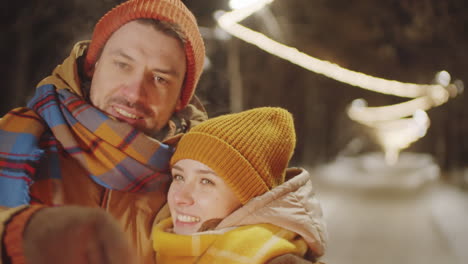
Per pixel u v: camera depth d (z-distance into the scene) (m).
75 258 0.37
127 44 1.25
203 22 5.20
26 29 8.27
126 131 1.21
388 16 20.44
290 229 1.14
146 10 1.25
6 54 9.05
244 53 15.34
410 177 26.02
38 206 0.43
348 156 44.53
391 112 34.38
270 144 1.24
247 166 1.17
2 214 0.43
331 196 17.95
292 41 17.70
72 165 1.18
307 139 26.88
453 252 8.99
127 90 1.24
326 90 32.69
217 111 2.51
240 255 1.04
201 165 1.16
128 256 0.38
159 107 1.29
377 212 14.27
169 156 1.30
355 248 9.25
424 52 22.45
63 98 1.22
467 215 13.58
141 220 1.23
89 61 1.34
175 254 1.08
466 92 26.88
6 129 1.13
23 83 8.85
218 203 1.16
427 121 36.62
